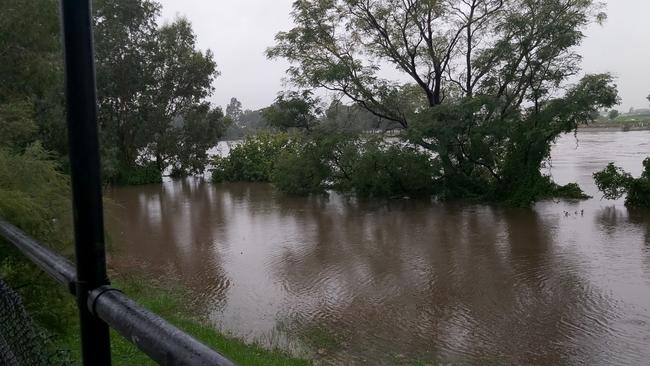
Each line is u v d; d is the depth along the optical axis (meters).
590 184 26.78
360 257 14.10
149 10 36.25
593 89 21.95
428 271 12.54
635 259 12.81
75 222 1.32
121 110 37.16
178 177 41.09
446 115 23.88
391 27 27.22
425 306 10.04
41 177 5.98
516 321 9.09
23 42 9.89
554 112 22.28
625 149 47.75
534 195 22.03
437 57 27.05
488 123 23.55
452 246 15.18
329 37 27.31
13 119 8.49
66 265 1.49
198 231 18.50
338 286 11.48
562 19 22.69
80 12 1.29
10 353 2.05
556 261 13.01
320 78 26.14
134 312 1.06
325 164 27.47
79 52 1.29
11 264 4.81
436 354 7.78
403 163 25.34
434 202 24.20
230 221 20.53
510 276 11.89
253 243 16.20
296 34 27.31
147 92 37.38
